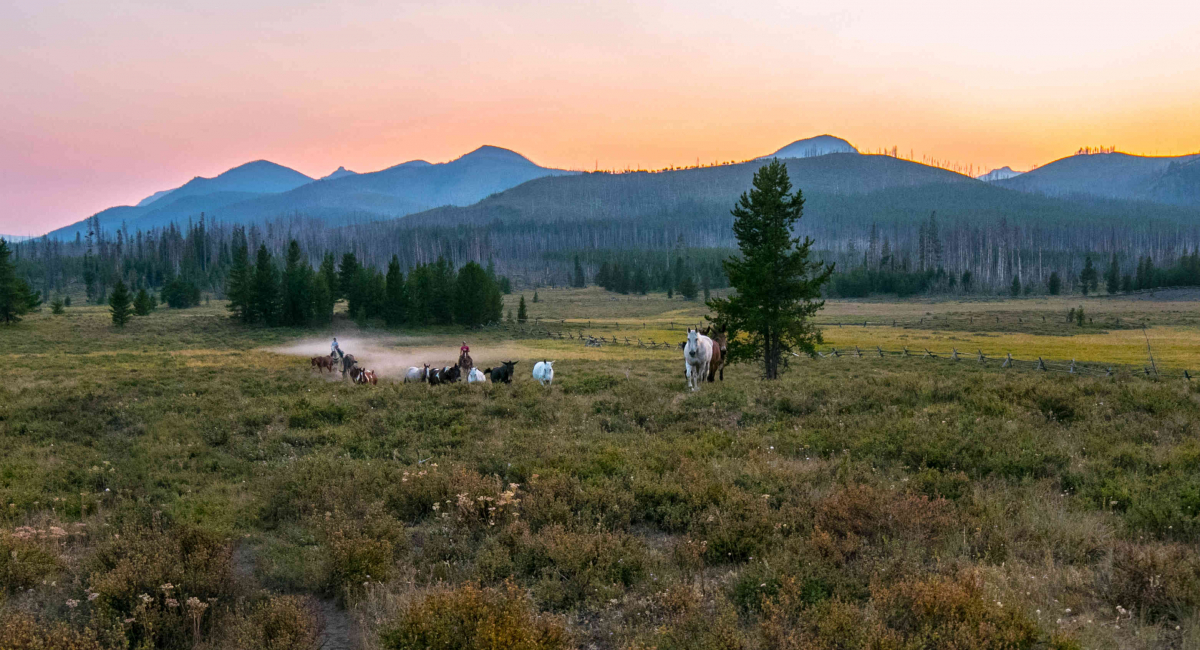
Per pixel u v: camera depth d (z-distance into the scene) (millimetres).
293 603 6266
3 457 12969
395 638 5555
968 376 19047
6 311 82375
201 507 9734
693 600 6156
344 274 112000
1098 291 167625
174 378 29422
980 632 5070
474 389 20438
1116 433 11602
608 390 20875
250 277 95375
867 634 5180
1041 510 8125
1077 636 5207
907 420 12781
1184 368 48750
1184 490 8070
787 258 31938
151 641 5844
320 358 37938
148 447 13758
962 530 7508
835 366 52531
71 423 16422
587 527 8094
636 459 11320
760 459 11094
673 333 91438
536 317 126562
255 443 14531
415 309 96000
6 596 6750
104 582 6457
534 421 15859
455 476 10117
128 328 84312
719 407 16188
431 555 7836
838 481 9641
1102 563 6688
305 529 8891
